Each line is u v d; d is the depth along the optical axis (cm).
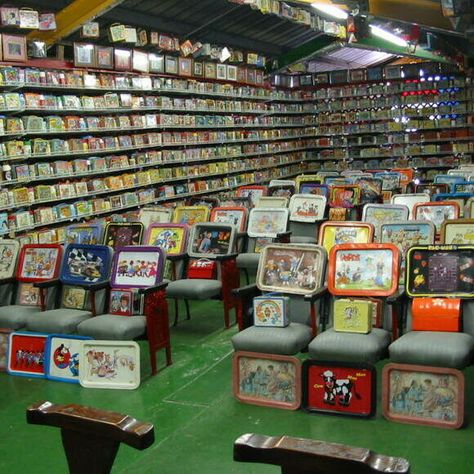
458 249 452
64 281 573
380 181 1081
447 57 1645
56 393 494
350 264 479
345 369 424
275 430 410
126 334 500
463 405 393
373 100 1861
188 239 690
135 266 552
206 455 380
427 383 402
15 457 390
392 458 146
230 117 1462
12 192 868
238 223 791
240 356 456
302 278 492
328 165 1891
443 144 1812
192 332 637
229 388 486
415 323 436
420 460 359
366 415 417
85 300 561
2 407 471
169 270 672
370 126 1867
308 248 499
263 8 967
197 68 1327
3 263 612
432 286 448
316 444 153
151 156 1170
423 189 969
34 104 899
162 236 698
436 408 400
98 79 1035
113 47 1070
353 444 384
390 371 411
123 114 1130
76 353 513
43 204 959
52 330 531
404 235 589
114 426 170
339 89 1880
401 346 406
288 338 441
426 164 1819
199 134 1334
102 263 565
